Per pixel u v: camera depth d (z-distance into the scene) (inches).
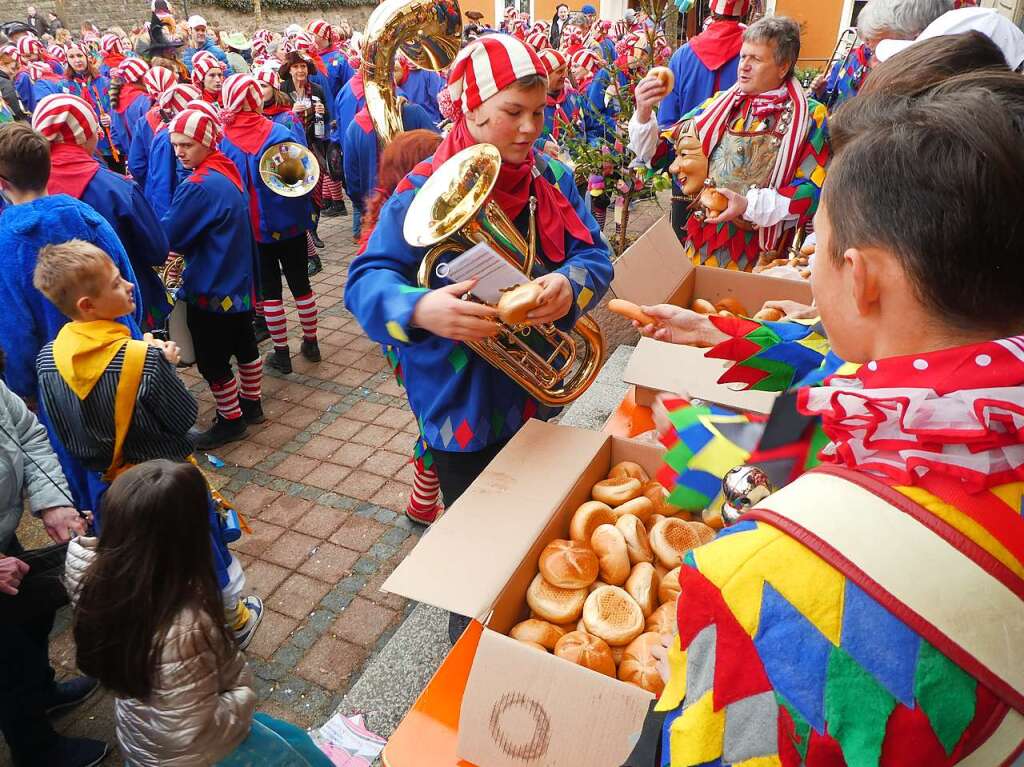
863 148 27.0
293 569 122.8
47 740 88.6
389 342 77.5
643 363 93.4
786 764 26.1
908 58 48.4
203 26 462.9
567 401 86.0
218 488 143.2
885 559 24.5
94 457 90.4
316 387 181.3
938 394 25.3
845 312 28.6
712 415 46.4
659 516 75.4
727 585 26.5
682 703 29.5
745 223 127.0
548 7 642.2
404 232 74.6
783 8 510.6
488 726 54.6
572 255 86.3
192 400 94.6
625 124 180.2
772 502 27.8
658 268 109.2
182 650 59.4
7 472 83.0
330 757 81.0
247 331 156.0
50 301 94.3
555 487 73.1
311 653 107.3
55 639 112.4
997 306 25.4
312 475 147.3
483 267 71.6
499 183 80.4
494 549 65.6
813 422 34.1
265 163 168.2
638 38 240.5
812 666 24.9
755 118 121.0
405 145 103.7
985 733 24.3
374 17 133.7
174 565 59.4
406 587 61.6
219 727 62.2
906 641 23.9
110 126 340.5
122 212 130.8
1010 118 25.0
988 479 24.8
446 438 85.7
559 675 52.9
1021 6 216.4
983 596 23.8
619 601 65.7
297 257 181.6
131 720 61.8
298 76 310.0
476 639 64.9
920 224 25.0
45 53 457.7
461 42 138.4
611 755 51.1
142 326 144.1
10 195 109.7
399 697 87.6
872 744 24.3
